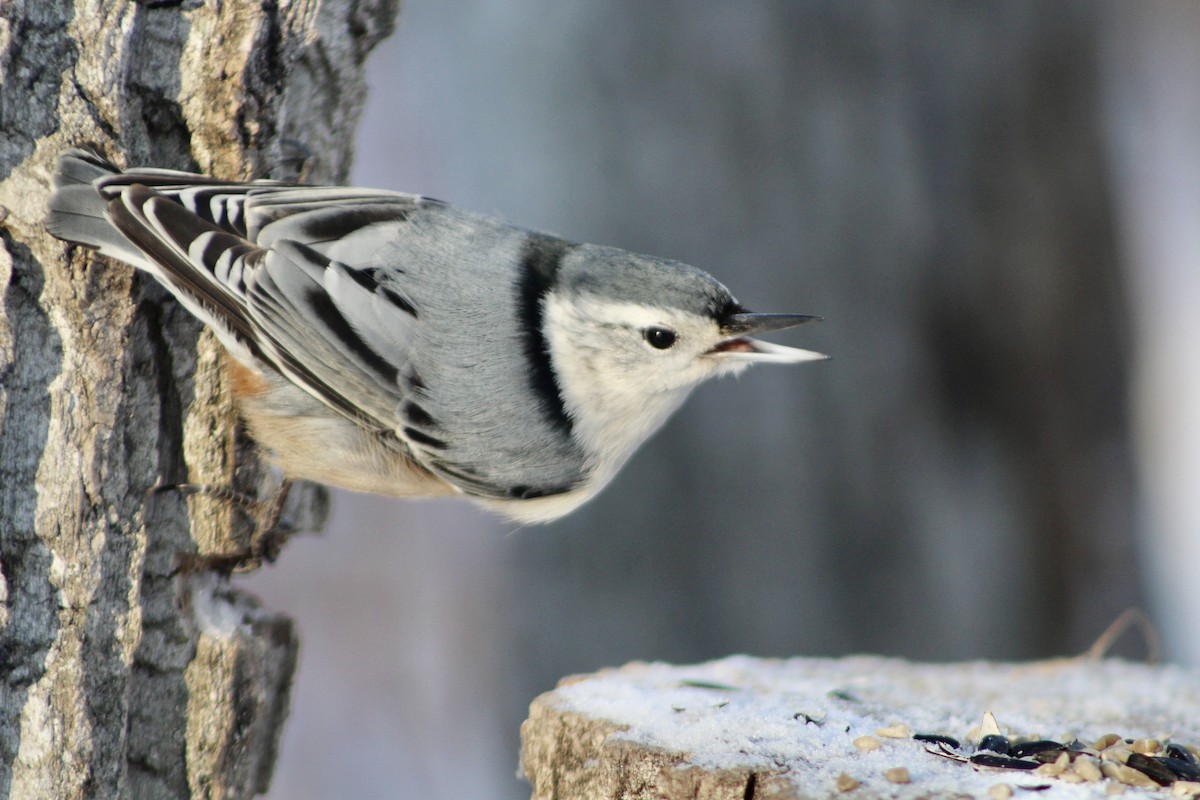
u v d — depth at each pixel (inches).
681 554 407.8
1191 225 584.4
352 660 524.4
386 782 485.1
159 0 228.5
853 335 410.9
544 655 417.7
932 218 414.6
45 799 220.5
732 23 402.6
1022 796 187.8
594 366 258.8
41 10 218.4
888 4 406.6
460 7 412.8
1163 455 532.1
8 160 218.5
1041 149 425.7
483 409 247.4
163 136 236.8
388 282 241.3
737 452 406.6
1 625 218.1
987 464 422.6
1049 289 427.5
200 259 222.2
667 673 271.4
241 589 267.1
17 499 219.6
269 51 237.3
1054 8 422.6
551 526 413.7
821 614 406.3
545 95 408.8
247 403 243.3
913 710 242.8
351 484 258.7
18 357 220.4
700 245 407.2
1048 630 431.2
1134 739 228.4
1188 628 462.6
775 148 406.3
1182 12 609.9
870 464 411.2
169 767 241.1
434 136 443.2
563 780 220.1
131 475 232.8
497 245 254.7
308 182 257.1
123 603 229.6
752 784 192.4
